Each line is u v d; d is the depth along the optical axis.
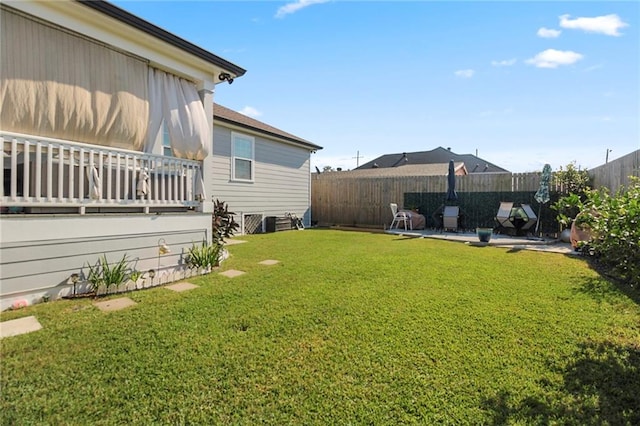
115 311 3.60
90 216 4.36
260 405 2.06
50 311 3.58
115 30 4.55
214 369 2.45
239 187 11.22
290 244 8.71
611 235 2.99
